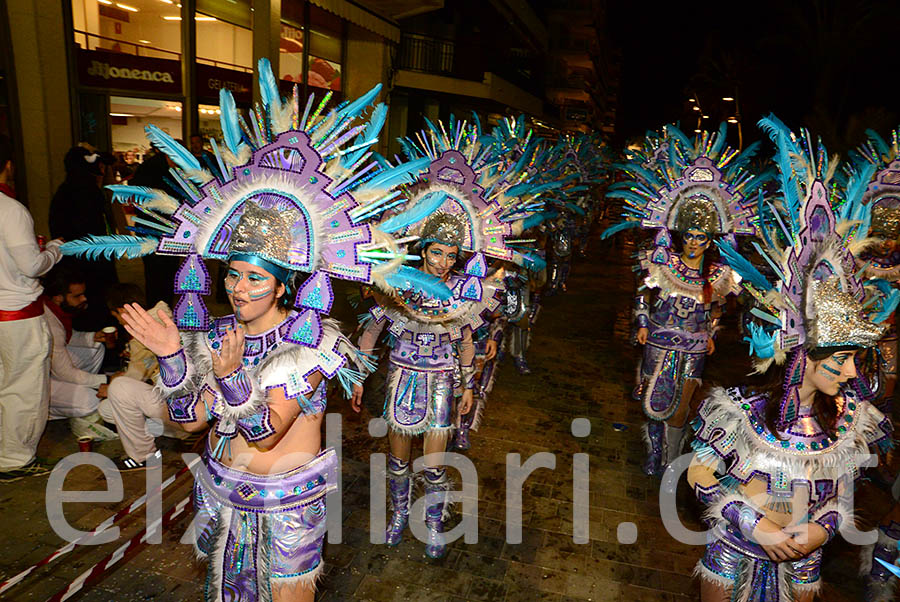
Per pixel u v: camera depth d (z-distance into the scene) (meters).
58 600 3.14
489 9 25.94
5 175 4.02
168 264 7.30
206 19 12.64
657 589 3.69
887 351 4.65
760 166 7.54
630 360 8.12
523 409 6.25
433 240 3.61
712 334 4.94
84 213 6.23
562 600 3.55
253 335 2.47
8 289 4.04
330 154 2.50
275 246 2.32
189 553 3.66
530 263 4.43
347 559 3.77
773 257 2.51
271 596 2.58
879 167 5.10
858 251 2.77
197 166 2.54
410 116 23.48
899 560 3.38
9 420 4.25
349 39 18.45
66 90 9.64
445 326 3.71
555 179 7.54
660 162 5.54
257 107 2.54
